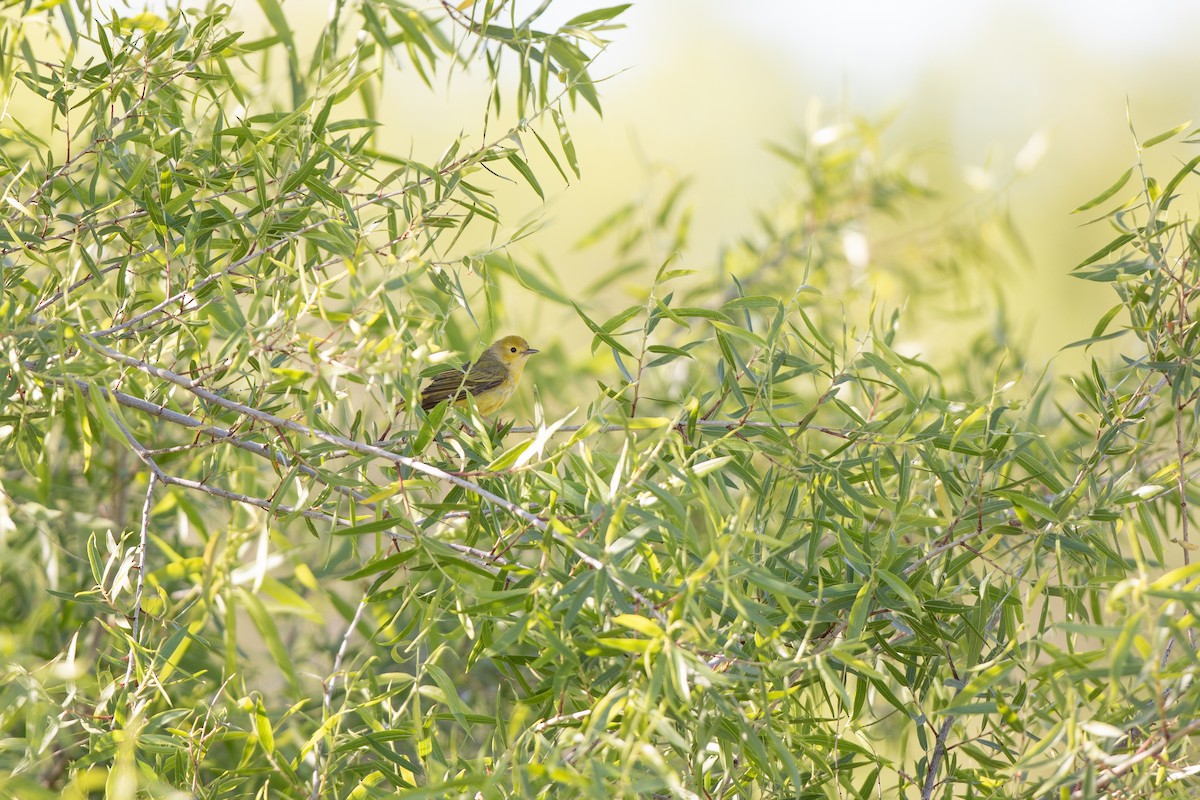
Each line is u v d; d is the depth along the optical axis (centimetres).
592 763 619
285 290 771
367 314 719
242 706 782
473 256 859
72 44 808
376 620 1223
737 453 881
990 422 883
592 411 756
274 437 827
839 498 902
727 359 868
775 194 2603
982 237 1967
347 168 908
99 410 706
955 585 928
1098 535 867
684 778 796
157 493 1249
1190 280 886
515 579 883
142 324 846
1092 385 907
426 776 790
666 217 1806
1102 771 676
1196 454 862
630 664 696
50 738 714
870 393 1086
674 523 734
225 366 778
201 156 866
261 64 1113
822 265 1884
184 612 866
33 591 1193
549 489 773
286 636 1330
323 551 1201
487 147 866
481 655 837
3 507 881
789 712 800
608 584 691
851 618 780
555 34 891
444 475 706
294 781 786
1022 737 841
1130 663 656
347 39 1048
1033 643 734
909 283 1959
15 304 770
